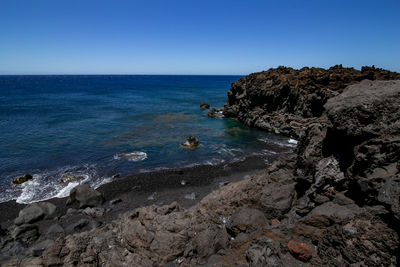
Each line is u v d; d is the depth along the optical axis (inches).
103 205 769.6
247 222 429.1
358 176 361.1
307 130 542.3
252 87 1973.4
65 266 397.7
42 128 1608.0
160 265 391.5
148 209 510.6
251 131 1737.2
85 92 4160.9
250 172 1021.8
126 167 1051.3
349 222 311.9
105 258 423.2
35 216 673.0
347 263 283.0
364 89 441.1
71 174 965.8
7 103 2610.7
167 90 4950.8
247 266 332.5
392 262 257.8
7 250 545.6
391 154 334.3
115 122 1846.7
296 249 318.3
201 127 1809.8
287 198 475.5
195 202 780.6
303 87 1674.5
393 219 275.7
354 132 393.4
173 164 1094.4
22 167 1020.5
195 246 404.2
